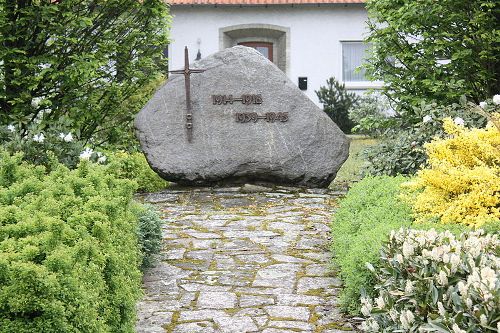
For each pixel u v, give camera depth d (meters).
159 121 10.67
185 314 5.25
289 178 10.74
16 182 4.89
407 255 4.09
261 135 10.70
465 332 3.13
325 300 5.55
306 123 10.77
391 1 10.74
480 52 10.12
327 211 9.14
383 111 16.64
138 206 6.16
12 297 2.86
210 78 10.87
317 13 22.00
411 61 10.95
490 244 4.31
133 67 11.24
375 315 4.08
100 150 10.46
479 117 9.39
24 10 10.02
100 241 3.99
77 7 10.97
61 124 9.55
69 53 10.63
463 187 5.81
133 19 11.17
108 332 3.56
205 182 10.70
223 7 21.95
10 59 10.24
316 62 22.16
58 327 2.92
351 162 14.70
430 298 3.70
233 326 5.00
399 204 6.28
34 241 3.29
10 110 10.50
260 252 7.02
